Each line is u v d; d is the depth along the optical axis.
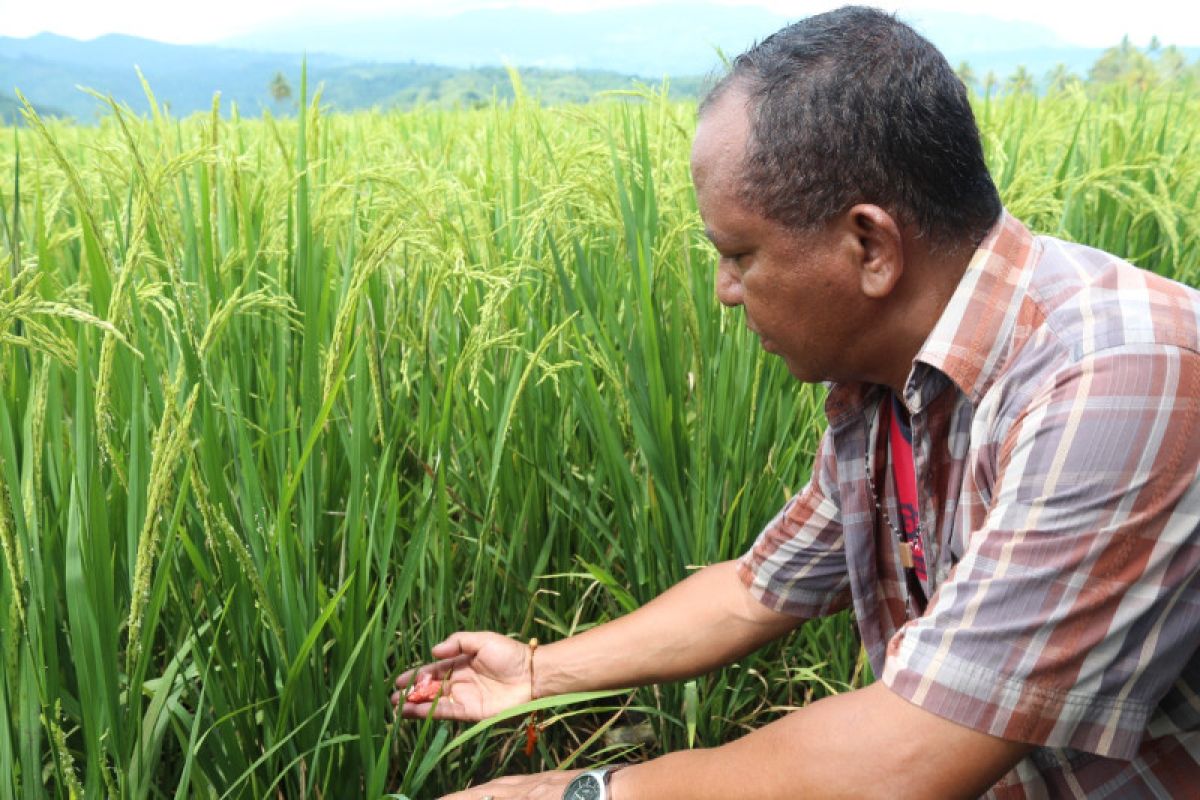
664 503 2.60
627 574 2.78
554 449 2.77
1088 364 1.42
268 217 2.54
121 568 1.93
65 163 1.90
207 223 2.38
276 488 2.13
